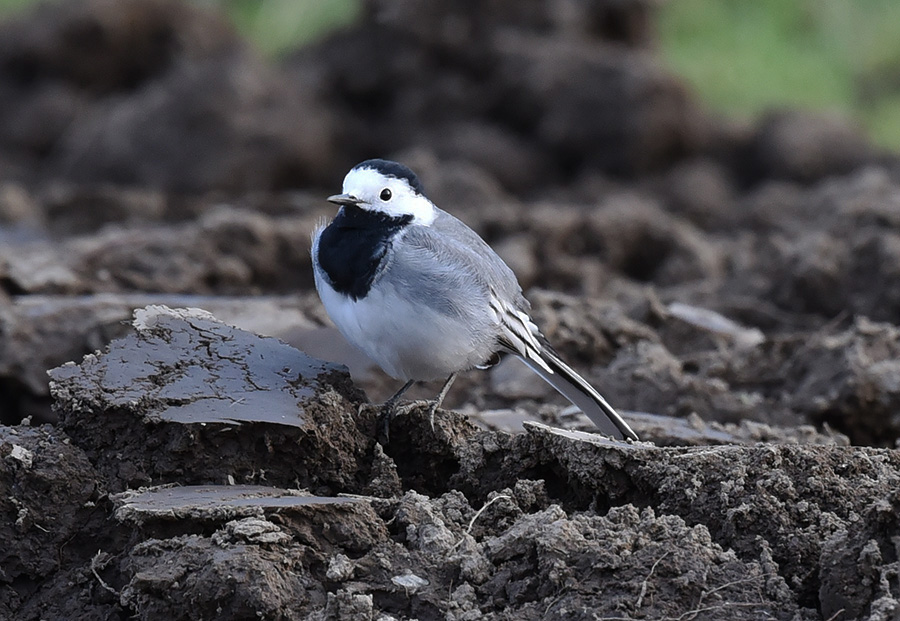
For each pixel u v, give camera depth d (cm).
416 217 896
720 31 3262
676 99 2494
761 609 645
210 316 876
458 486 801
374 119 2531
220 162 2322
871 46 3284
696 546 673
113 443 762
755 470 736
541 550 669
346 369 834
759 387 1259
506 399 1194
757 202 2269
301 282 1689
